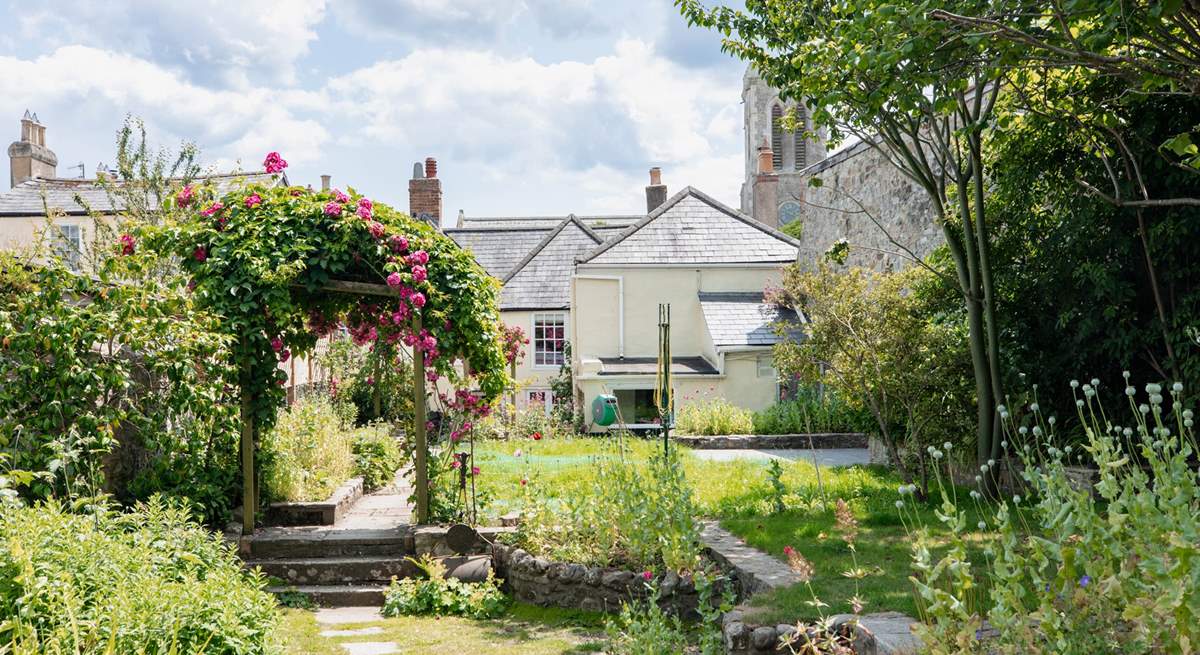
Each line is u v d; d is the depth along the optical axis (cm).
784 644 457
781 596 564
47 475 587
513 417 1855
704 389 2092
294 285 876
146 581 411
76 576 409
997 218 966
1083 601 320
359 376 1881
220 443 858
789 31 922
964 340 1036
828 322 988
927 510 857
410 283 876
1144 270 857
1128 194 805
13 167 2455
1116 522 329
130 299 721
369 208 882
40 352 696
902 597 532
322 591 782
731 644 511
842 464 1373
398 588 770
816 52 742
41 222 1998
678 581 686
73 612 362
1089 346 877
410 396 1115
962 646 333
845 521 471
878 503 902
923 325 1005
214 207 877
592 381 2078
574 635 666
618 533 783
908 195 1542
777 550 717
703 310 2197
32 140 2492
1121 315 838
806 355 1009
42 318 670
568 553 768
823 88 714
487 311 931
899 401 1023
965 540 672
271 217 866
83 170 2355
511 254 2939
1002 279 972
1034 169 883
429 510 909
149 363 727
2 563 391
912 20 519
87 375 671
